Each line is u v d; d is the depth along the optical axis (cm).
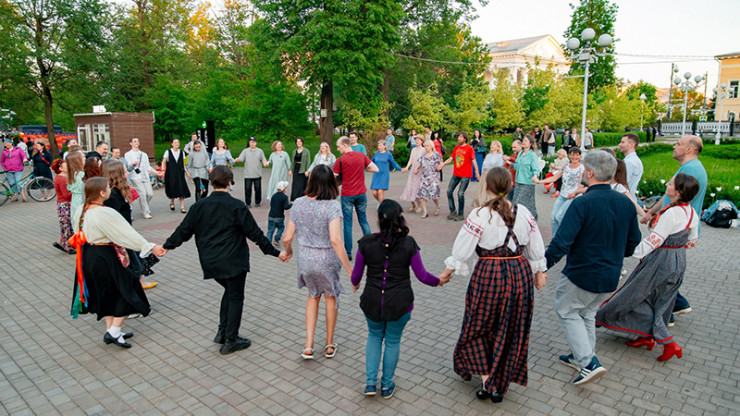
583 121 1305
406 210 1191
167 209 1213
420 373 404
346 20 2172
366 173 2038
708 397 363
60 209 793
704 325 494
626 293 427
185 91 3036
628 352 439
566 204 670
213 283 648
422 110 2969
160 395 373
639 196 1207
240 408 354
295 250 815
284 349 451
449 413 345
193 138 1296
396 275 348
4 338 482
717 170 1555
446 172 2083
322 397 368
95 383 392
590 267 358
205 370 412
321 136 2634
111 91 2948
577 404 355
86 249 437
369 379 360
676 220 399
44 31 2692
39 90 2803
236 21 3356
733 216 956
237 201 431
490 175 338
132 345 462
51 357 440
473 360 353
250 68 2800
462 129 3155
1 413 349
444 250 806
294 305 563
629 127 5062
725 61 5244
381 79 2475
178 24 3534
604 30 4025
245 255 438
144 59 3250
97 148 963
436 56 3328
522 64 6178
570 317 376
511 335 345
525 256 358
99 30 2762
